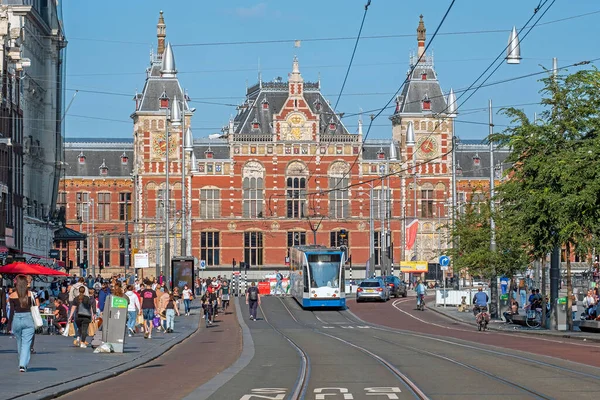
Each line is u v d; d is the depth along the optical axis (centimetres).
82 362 2694
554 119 4241
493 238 5691
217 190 11894
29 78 7344
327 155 12012
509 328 4709
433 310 6962
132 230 12438
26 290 2344
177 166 11738
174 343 3731
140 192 11700
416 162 12062
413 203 12075
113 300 3094
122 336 3088
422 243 12050
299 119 11975
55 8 8306
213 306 5781
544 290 4631
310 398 1880
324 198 12000
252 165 11925
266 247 11931
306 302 6725
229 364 2783
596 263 6462
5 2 7300
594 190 3809
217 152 11975
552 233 4128
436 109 12106
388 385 2100
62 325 4044
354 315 6419
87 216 12444
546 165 4006
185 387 2128
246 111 12600
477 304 4997
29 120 7506
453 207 6788
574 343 3509
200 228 11856
